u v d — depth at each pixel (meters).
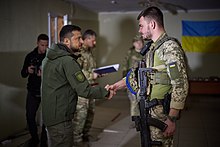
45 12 4.10
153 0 5.07
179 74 1.39
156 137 1.54
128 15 6.57
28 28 3.64
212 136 3.44
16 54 3.39
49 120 1.72
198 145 3.10
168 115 1.45
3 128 3.17
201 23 6.23
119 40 6.68
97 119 4.32
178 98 1.40
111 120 4.25
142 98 1.55
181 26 6.36
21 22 3.47
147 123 1.53
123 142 3.16
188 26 6.31
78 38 1.93
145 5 5.47
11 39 3.28
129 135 3.44
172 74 1.40
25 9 3.55
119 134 3.49
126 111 4.96
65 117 1.73
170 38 1.50
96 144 3.08
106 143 3.12
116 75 6.70
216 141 3.24
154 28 1.54
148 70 1.53
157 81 1.51
